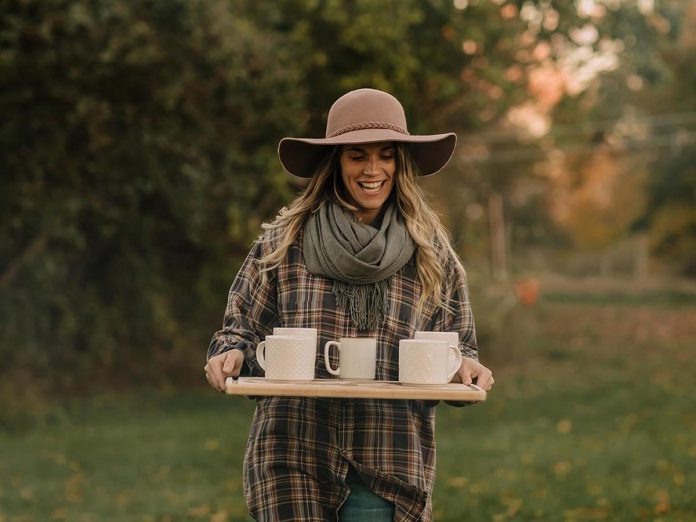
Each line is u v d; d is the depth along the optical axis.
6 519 6.93
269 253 3.46
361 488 3.34
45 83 10.58
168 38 10.85
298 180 12.24
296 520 3.29
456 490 7.68
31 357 11.95
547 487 7.74
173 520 6.91
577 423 11.26
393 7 12.79
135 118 11.17
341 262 3.30
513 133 20.72
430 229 3.50
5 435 10.26
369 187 3.38
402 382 3.16
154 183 11.61
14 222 10.99
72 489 7.91
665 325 23.75
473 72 14.39
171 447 9.61
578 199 46.00
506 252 27.45
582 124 18.27
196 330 14.21
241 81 11.54
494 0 14.54
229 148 12.00
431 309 3.46
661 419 11.26
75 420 11.20
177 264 13.71
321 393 2.89
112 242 12.51
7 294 11.54
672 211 39.06
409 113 13.90
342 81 12.95
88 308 12.55
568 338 20.78
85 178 11.48
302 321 3.36
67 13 10.11
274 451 3.35
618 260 53.53
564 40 15.54
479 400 2.90
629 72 18.19
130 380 13.68
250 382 3.01
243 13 12.21
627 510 6.98
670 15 18.12
